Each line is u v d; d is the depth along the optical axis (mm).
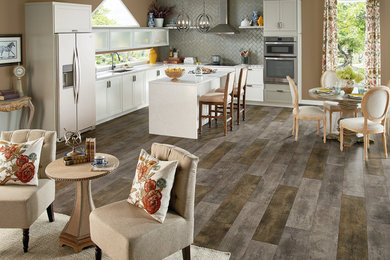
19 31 6297
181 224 2920
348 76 6215
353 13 9141
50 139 3707
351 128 5715
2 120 6133
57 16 6219
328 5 8945
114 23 9031
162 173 2904
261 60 9938
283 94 9305
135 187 3057
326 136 6699
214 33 9906
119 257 2725
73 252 3293
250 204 4223
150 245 2744
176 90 6727
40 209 3408
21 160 3439
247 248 3357
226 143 6480
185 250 3047
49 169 3301
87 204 3352
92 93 7113
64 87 6461
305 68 9445
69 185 4750
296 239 3496
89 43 6902
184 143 6492
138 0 9695
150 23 10023
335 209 4086
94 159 3398
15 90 6105
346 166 5371
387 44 8711
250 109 9133
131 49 9211
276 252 3293
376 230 3646
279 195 4445
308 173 5121
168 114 6871
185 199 2943
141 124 7773
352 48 9297
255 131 7211
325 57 9156
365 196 4402
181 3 10430
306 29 9281
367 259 3188
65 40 6348
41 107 6484
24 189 3363
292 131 7051
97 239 2920
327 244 3410
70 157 3430
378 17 8609
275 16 8977
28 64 6430
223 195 4457
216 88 7973
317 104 9453
